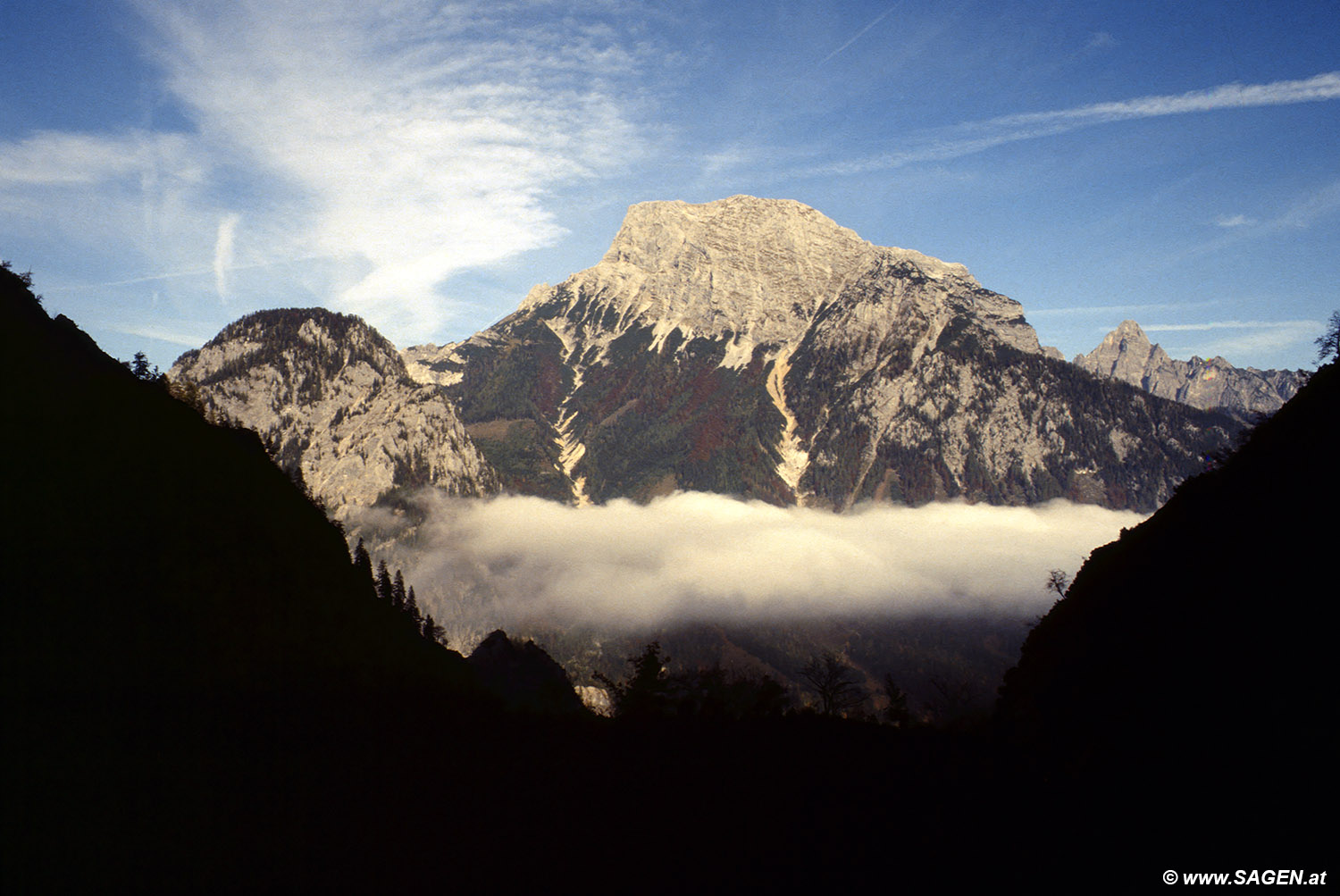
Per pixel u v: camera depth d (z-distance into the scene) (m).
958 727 112.81
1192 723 67.94
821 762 87.00
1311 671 60.81
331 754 74.06
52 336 97.25
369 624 110.50
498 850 62.62
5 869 48.75
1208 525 84.50
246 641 86.06
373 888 55.50
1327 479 71.25
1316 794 54.06
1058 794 70.75
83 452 86.00
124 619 75.25
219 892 51.84
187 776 62.44
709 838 66.81
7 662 63.50
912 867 61.16
